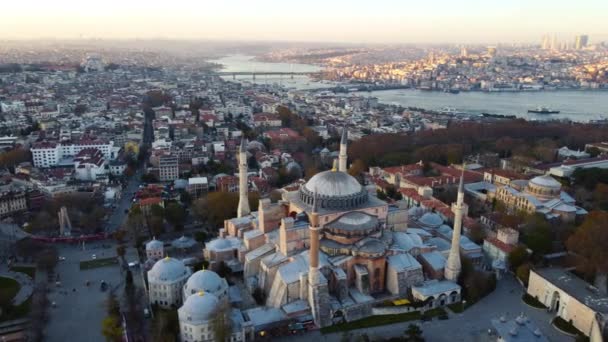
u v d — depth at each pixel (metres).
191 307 198.88
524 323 192.62
